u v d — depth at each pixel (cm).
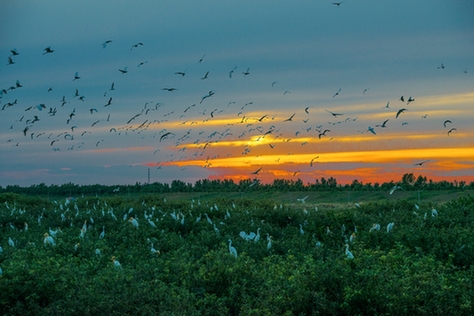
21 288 1059
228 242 1759
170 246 1730
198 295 1115
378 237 1678
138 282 1116
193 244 1745
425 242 1576
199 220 2255
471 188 4962
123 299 1005
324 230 1906
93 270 1325
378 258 1293
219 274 1163
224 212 2639
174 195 6356
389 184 5459
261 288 1112
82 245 1633
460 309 977
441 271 1215
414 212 2261
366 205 2748
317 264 1175
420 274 1095
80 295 1030
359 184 5712
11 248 1641
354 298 991
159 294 1048
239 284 1140
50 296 1061
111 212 2569
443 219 1977
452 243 1511
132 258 1485
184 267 1273
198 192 6450
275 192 6012
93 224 2334
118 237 1891
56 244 1670
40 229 2200
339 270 1080
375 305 994
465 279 1098
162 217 2378
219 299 1058
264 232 2008
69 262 1356
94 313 973
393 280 1073
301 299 1027
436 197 4681
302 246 1666
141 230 1945
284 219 2355
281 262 1364
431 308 978
